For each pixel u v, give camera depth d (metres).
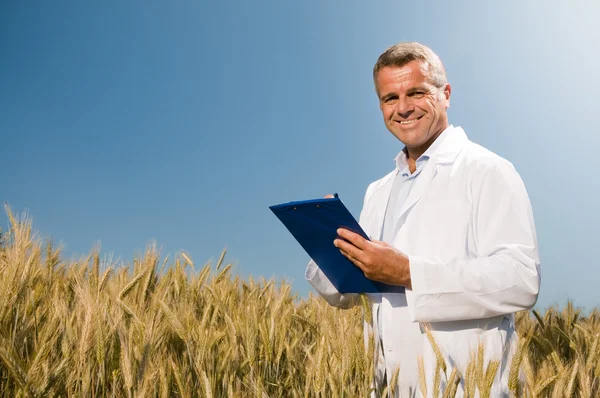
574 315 4.16
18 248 3.73
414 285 2.22
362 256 2.21
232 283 4.68
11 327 2.67
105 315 2.77
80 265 4.28
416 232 2.51
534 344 3.67
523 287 2.14
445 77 2.68
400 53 2.61
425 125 2.62
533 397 2.19
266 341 3.05
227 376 2.77
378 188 3.20
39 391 2.12
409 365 2.51
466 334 2.33
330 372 2.73
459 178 2.46
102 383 2.40
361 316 3.38
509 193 2.29
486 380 2.10
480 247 2.30
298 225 2.28
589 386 2.61
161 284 3.90
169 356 2.80
